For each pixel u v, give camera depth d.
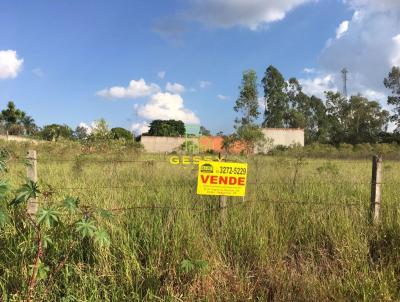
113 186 7.41
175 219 5.35
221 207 5.81
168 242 4.80
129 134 63.44
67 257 4.27
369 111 71.50
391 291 4.40
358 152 32.75
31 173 5.39
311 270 4.88
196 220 5.40
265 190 7.53
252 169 11.35
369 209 6.11
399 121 60.84
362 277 4.61
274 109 81.00
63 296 4.07
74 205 3.78
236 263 4.92
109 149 15.91
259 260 4.95
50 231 4.55
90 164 12.19
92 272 4.33
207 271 4.45
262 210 5.99
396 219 5.74
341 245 5.24
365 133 71.25
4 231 4.63
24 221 4.79
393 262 5.04
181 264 4.39
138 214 5.48
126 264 4.38
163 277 4.46
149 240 4.88
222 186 5.79
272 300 4.41
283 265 4.88
